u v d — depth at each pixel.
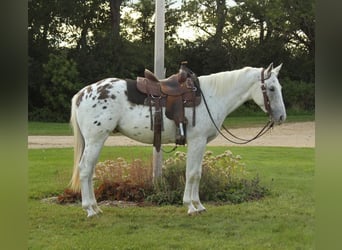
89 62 31.25
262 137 19.14
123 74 31.80
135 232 5.93
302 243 5.47
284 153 13.89
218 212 6.85
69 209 7.03
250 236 5.76
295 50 33.81
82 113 6.46
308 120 26.56
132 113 6.45
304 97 31.73
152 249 5.26
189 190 6.68
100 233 5.86
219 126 6.68
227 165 8.43
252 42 33.78
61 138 18.72
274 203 7.44
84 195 6.51
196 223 6.31
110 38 32.00
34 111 29.36
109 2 33.31
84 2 31.44
